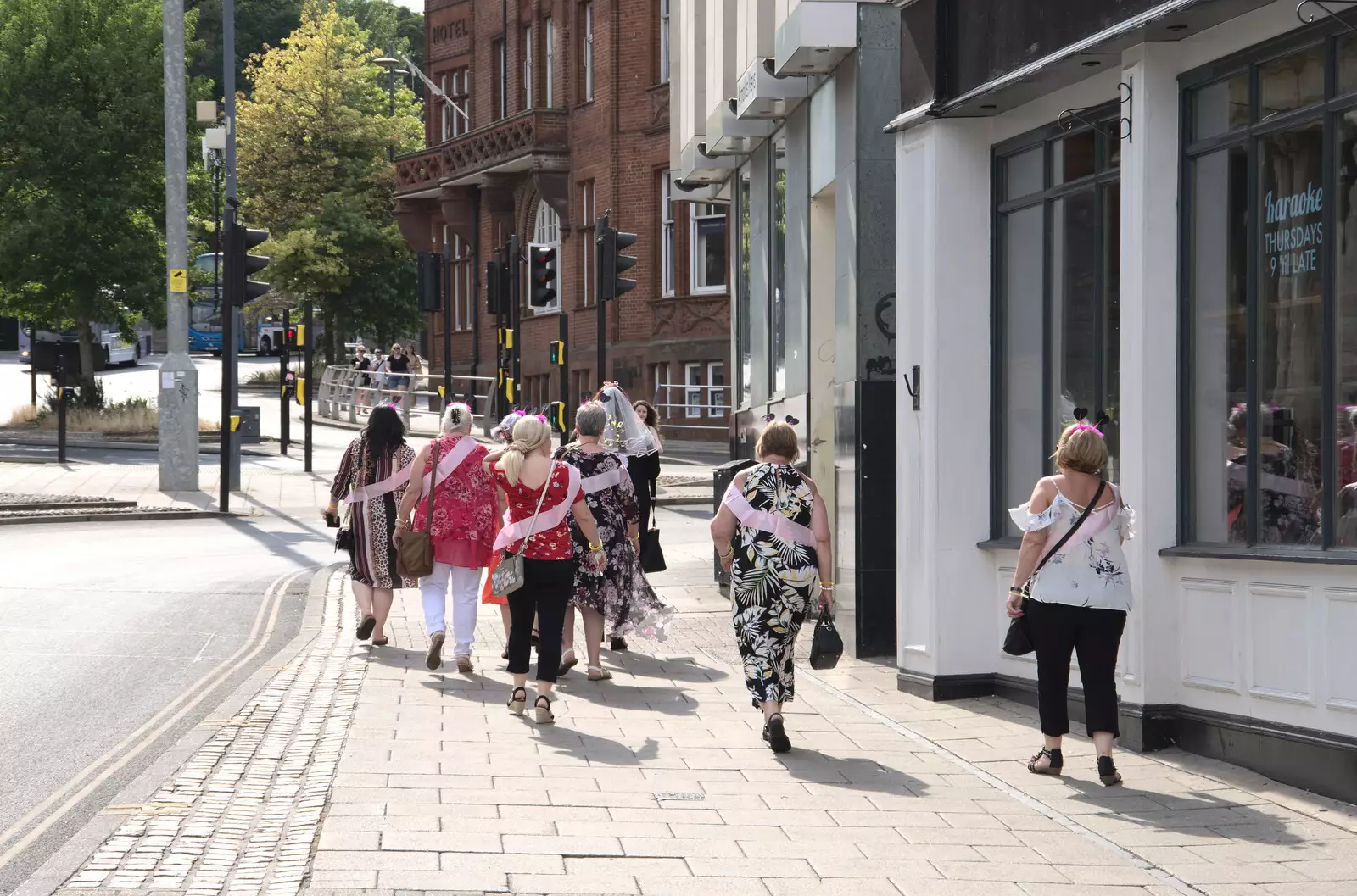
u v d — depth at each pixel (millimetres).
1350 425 7348
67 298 39812
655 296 37406
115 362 66000
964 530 10273
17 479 26281
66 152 39438
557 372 41344
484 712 9422
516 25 43781
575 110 40281
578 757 8188
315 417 45531
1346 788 7246
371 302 58125
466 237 46312
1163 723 8492
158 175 40531
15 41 40094
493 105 46031
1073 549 7820
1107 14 8625
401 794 7156
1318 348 7594
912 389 10461
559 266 41344
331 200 56469
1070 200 9586
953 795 7527
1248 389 8078
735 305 17984
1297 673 7598
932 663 10234
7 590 14883
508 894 5688
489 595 9258
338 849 6172
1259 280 8023
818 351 13438
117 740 8469
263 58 59812
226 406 23078
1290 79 7805
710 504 24719
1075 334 9562
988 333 10320
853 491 11812
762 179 16062
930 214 10289
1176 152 8578
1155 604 8516
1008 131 10109
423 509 10938
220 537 20172
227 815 6785
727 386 35531
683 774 7871
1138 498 8570
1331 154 7465
